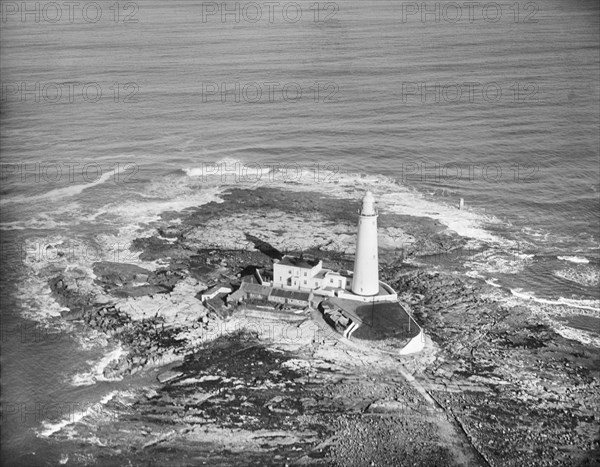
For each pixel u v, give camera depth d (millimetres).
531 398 90938
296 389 92125
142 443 83250
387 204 145000
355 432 84938
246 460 80750
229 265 121875
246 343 101000
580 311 110188
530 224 138000
